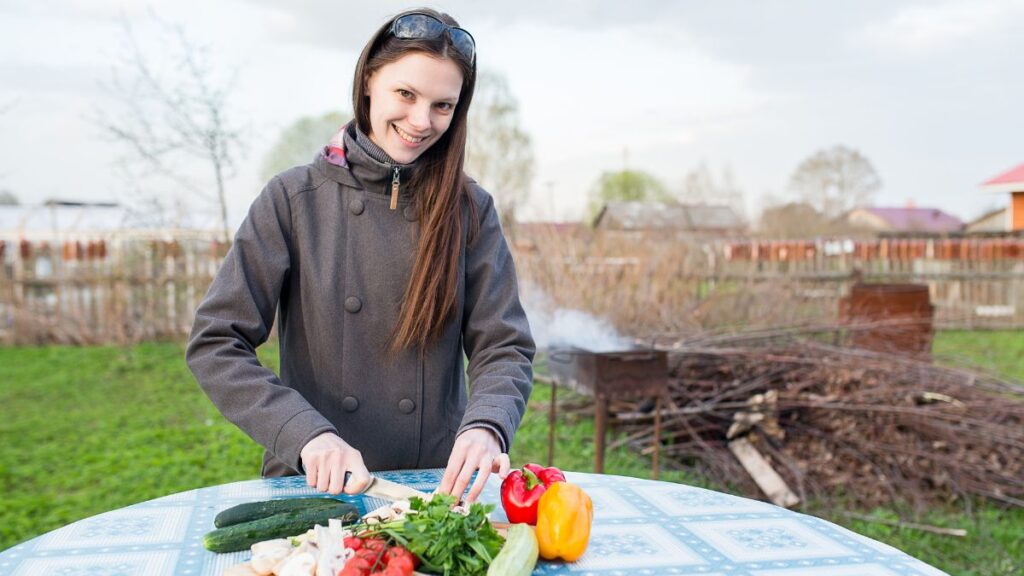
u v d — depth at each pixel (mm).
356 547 1323
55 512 4336
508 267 2049
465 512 1446
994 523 4375
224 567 1354
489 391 1776
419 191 1899
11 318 10227
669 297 7109
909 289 6074
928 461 4816
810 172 28891
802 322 6141
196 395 7391
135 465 5188
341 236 1896
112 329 10258
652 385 4129
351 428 1895
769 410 4992
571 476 1981
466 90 1884
